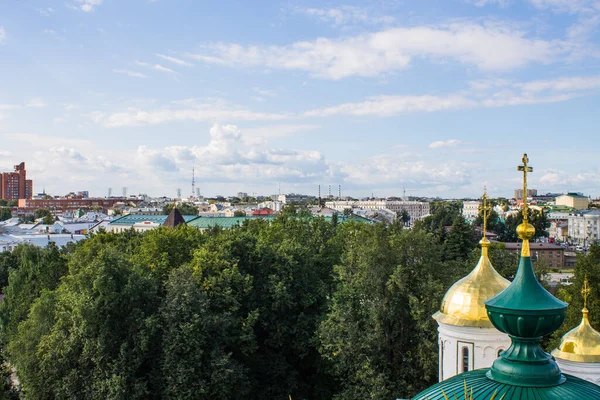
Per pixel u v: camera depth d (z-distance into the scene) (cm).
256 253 5750
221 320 4741
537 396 1460
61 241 16325
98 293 4722
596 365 3114
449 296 3131
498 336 2981
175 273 4919
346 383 4750
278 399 5244
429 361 4369
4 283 10950
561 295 5831
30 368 4894
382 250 4903
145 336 4534
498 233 19188
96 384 4412
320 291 5619
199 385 4484
